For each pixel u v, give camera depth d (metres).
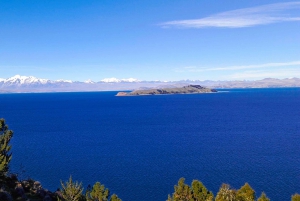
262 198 30.25
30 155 85.19
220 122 159.25
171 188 57.72
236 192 30.95
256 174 64.38
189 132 126.06
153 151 88.81
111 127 148.62
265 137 108.88
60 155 85.00
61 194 43.19
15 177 48.25
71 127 150.38
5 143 46.03
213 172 66.44
